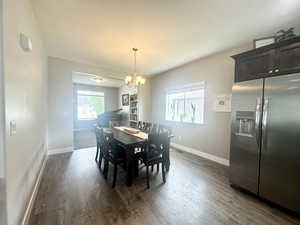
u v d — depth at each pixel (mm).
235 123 2301
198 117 4008
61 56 3684
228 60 3191
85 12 2010
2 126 1103
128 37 2680
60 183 2387
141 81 3482
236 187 2330
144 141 2424
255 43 2312
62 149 3959
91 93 8086
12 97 1260
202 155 3783
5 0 1139
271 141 1869
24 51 1631
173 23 2225
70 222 1583
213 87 3508
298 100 1648
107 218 1648
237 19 2113
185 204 1912
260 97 1975
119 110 7422
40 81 2629
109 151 2566
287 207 1741
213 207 1863
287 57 1754
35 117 2182
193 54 3465
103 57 3701
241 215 1729
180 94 4555
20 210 1454
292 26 2275
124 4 1831
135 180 2529
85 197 2027
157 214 1724
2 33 1088
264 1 1747
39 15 2092
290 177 1714
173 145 4719
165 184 2404
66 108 3975
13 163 1266
